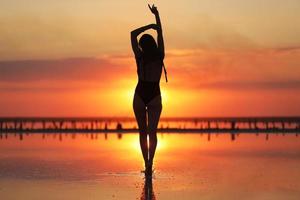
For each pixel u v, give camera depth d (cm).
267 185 1212
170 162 1769
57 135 4388
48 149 2466
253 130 5772
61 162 1753
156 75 1354
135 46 1355
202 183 1238
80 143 3066
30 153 2180
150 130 1365
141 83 1359
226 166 1630
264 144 2952
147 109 1363
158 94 1359
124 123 14812
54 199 1023
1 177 1348
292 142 3181
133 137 4025
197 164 1697
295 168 1579
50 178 1322
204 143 3083
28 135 4353
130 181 1268
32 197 1045
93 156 2020
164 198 1037
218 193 1095
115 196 1057
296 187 1180
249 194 1084
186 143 3078
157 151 2358
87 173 1427
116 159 1883
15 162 1748
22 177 1343
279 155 2106
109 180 1285
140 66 1355
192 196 1059
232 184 1223
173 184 1217
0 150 2380
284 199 1026
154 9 1373
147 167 1366
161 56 1359
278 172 1470
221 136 4169
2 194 1080
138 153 2202
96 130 5934
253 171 1495
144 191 1118
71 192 1105
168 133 4978
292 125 11156
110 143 3080
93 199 1022
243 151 2361
